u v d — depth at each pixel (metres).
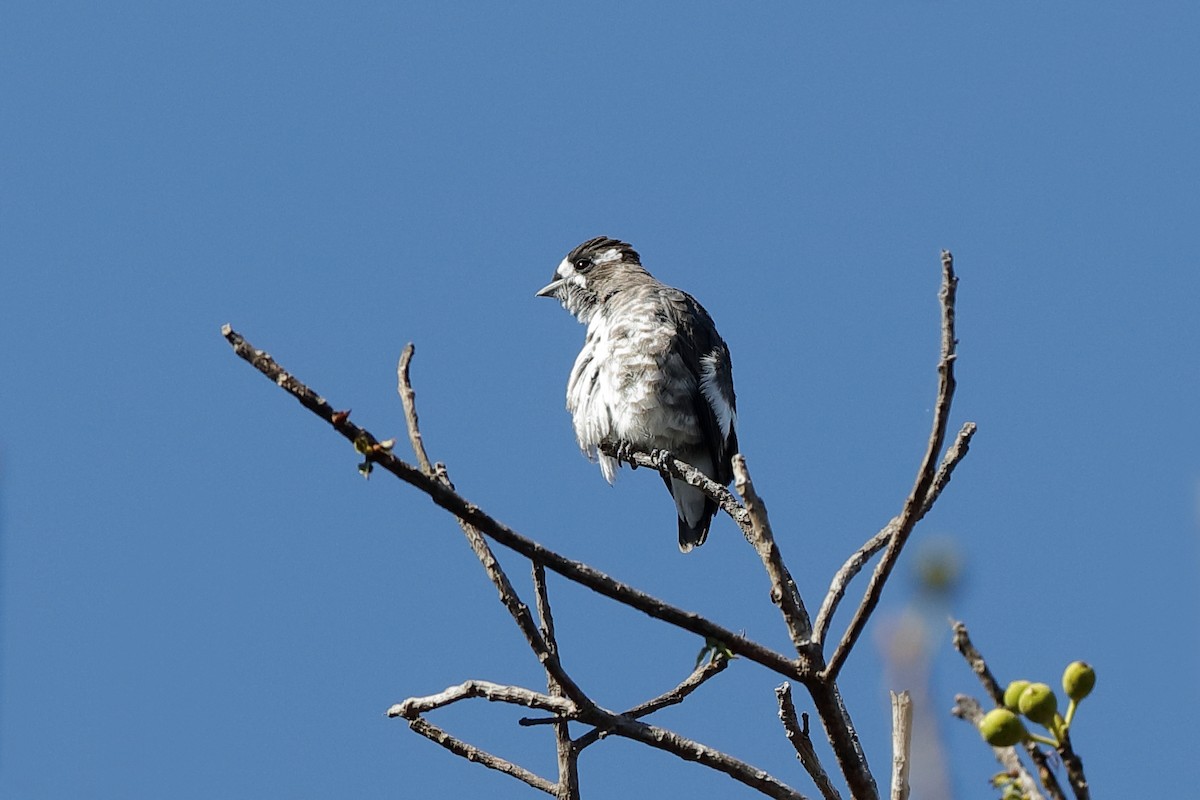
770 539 7.90
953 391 7.11
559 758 9.71
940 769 5.06
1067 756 5.97
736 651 7.76
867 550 8.80
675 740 8.72
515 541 7.40
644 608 7.57
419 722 9.77
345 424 7.14
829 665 7.69
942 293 7.14
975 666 6.12
